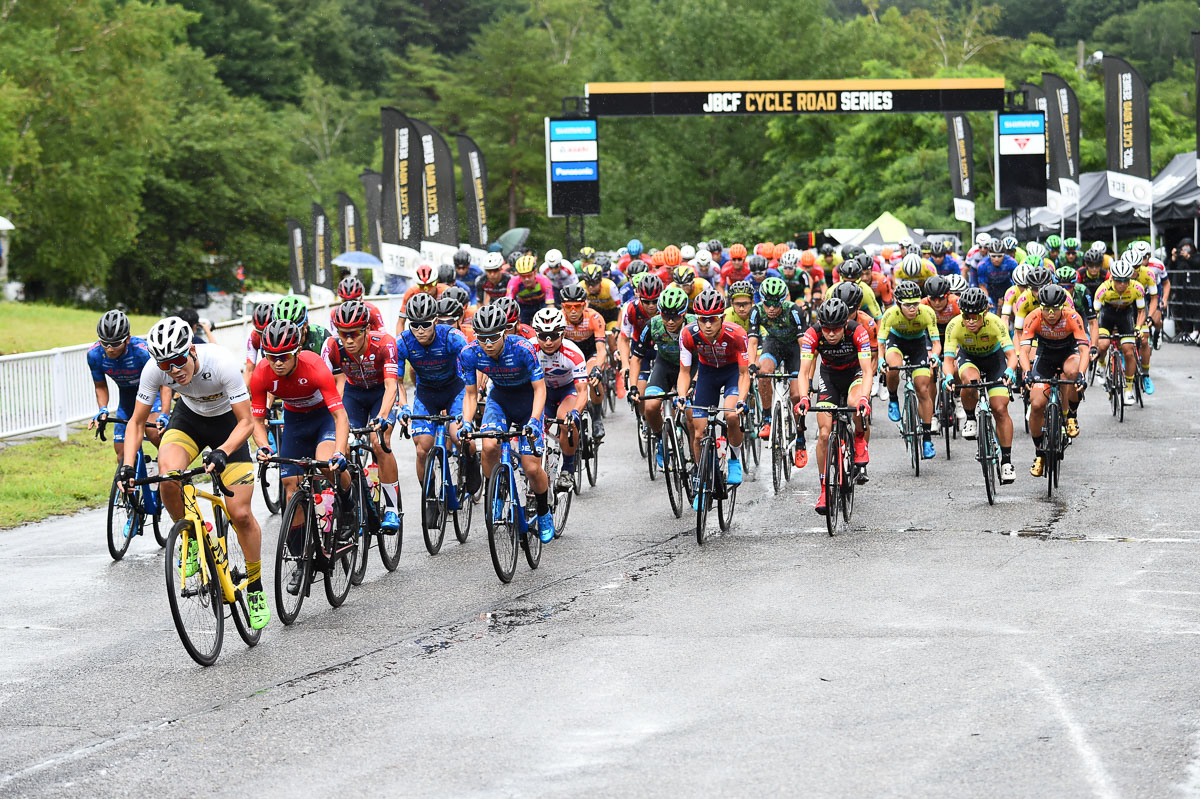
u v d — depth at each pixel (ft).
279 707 34.50
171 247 346.13
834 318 56.08
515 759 29.45
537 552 53.01
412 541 60.18
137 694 36.47
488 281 96.43
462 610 45.21
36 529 67.62
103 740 32.35
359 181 422.82
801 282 92.22
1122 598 42.55
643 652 38.14
